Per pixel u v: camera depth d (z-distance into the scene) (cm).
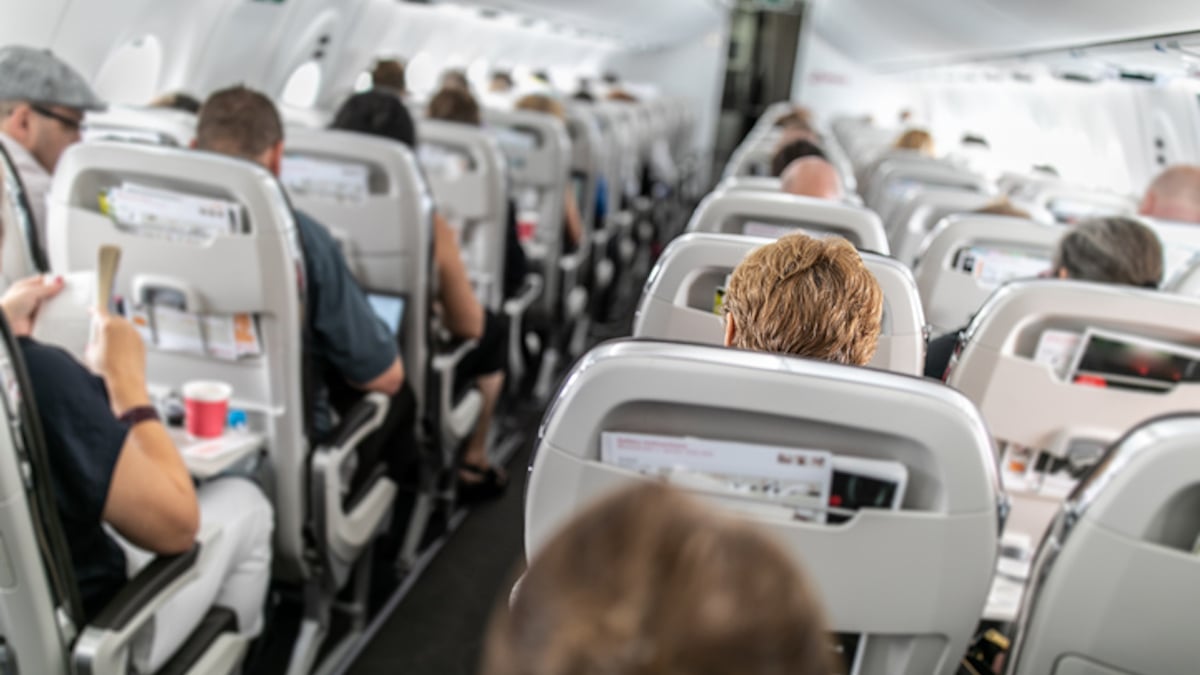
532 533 104
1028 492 175
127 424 153
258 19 484
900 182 444
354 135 251
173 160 179
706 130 1642
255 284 188
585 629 38
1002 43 526
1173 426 100
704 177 1641
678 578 40
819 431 100
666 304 158
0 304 151
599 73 1606
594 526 43
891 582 100
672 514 43
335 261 221
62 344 164
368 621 271
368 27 656
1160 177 339
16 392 125
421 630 271
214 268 186
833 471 98
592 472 100
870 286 123
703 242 156
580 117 516
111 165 182
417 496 312
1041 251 245
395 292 265
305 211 256
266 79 532
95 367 159
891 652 108
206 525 180
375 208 253
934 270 249
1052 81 590
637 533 42
